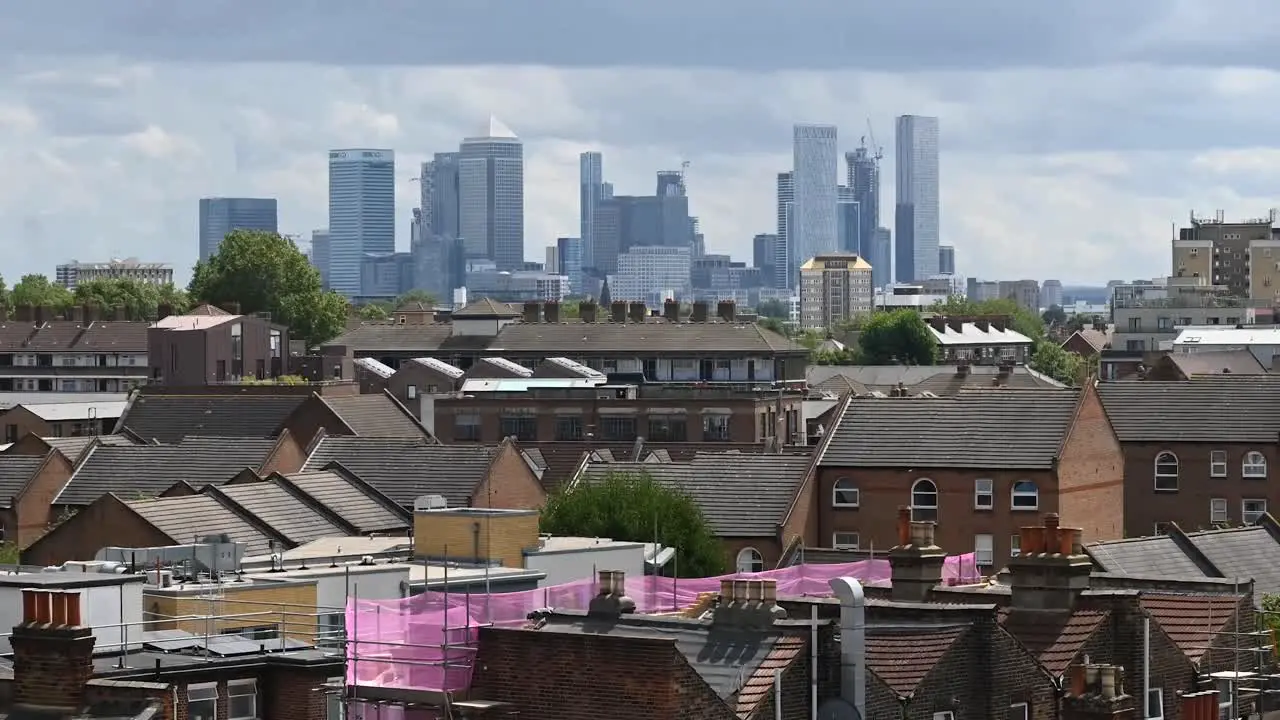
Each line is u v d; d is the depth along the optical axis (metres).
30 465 182.25
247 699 75.50
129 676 71.88
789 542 168.00
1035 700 67.75
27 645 56.97
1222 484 195.50
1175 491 196.75
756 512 169.25
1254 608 83.88
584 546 125.06
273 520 148.62
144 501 144.75
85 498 179.00
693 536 157.62
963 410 178.38
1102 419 180.50
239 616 84.56
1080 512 176.25
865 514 174.62
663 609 95.88
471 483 169.75
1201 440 195.62
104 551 107.06
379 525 153.50
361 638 80.62
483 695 62.66
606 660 60.88
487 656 62.81
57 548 142.12
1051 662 69.19
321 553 122.88
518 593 99.12
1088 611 71.12
